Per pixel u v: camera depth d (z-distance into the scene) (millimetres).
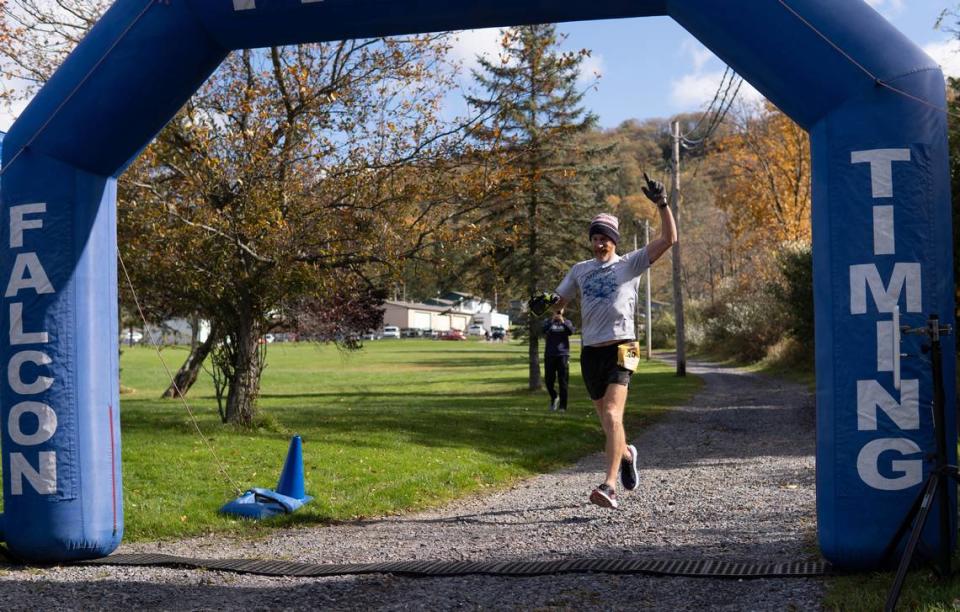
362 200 14250
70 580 5613
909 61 5062
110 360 6277
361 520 8141
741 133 43625
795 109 5285
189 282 13602
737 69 5469
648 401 23531
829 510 5102
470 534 7102
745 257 53156
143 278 14016
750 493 8688
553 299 7125
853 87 5066
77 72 6004
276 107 14219
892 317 4984
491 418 16531
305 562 6090
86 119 5984
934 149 5062
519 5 5664
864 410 5000
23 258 6031
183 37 5953
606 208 29375
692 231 80500
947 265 5090
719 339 56625
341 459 11070
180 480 9273
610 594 4906
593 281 6883
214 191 13617
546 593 4984
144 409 17469
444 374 43375
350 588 5270
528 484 10609
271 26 5918
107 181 6285
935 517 4934
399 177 14508
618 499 8703
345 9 5770
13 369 6059
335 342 20312
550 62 15367
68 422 6031
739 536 6477
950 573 4613
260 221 13109
